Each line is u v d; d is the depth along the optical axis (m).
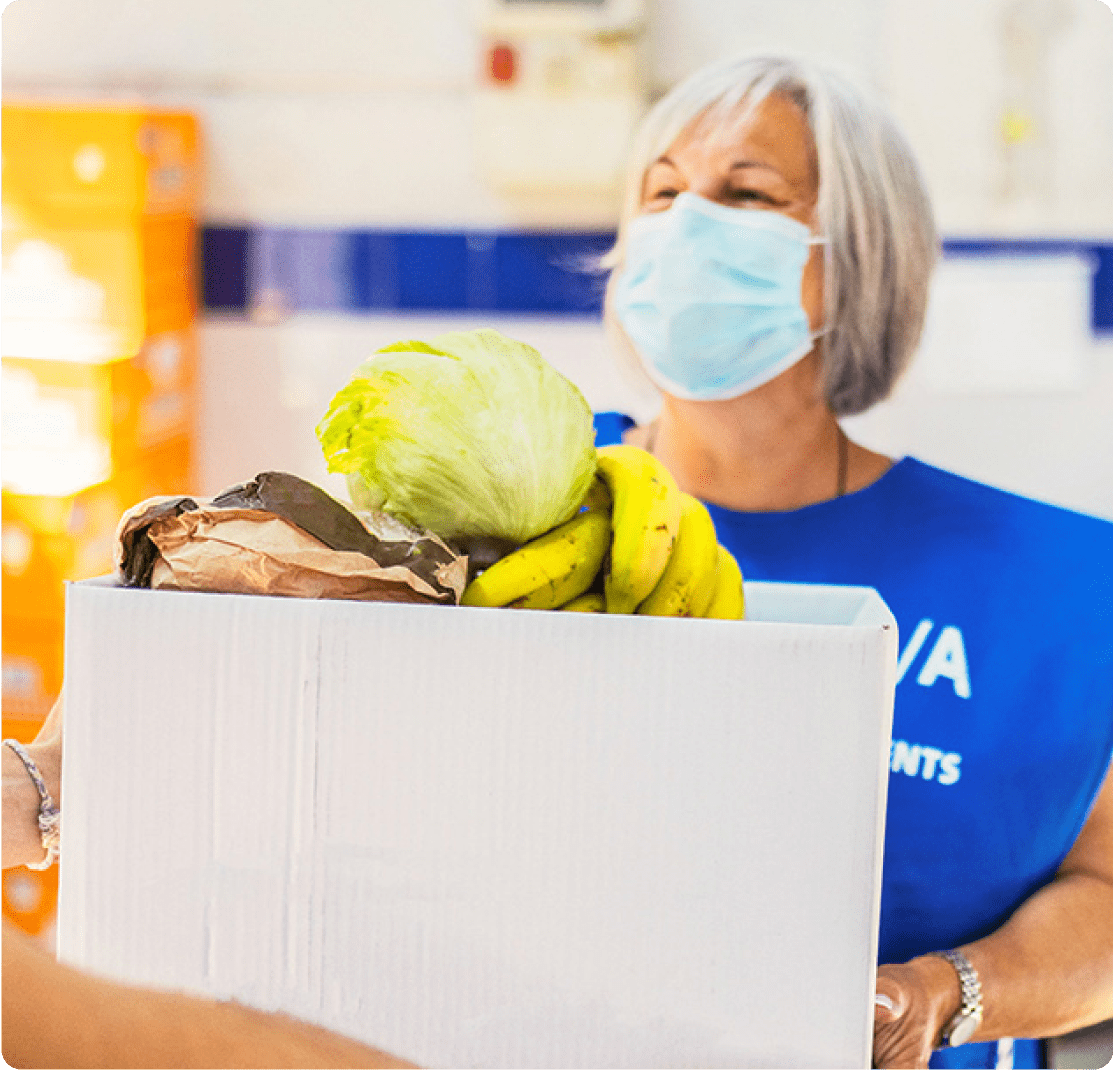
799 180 1.62
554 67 2.14
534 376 0.64
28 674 2.12
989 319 2.19
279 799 0.58
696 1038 0.57
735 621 0.55
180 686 0.58
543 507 0.63
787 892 0.56
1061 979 1.13
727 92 1.63
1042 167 2.16
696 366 1.65
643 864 0.56
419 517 0.63
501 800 0.57
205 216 2.32
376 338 2.33
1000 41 2.13
